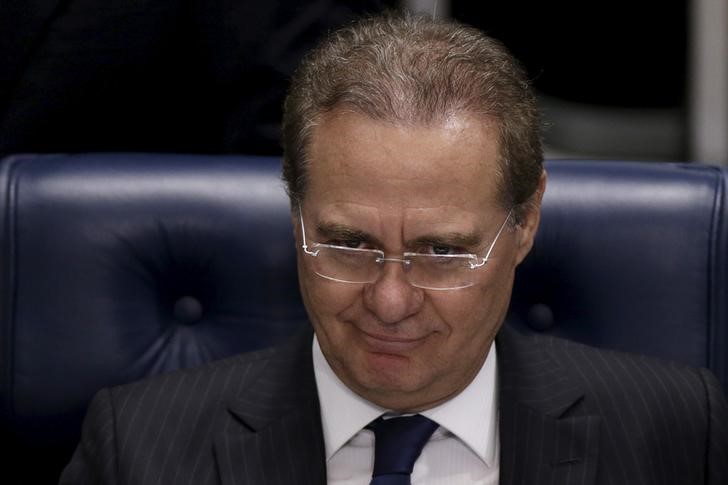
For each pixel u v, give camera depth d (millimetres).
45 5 6207
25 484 5723
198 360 5695
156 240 5555
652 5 11766
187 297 5707
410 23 4434
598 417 4934
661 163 5688
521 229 4531
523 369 5000
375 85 4082
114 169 5574
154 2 6230
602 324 5602
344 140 4082
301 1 6113
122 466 4805
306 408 4855
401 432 4727
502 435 4812
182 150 6723
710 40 10539
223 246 5582
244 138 6324
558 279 5660
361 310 4297
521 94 4340
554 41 12273
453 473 4812
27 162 5574
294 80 4445
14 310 5469
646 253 5516
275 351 5184
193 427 4906
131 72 6367
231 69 6223
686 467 5012
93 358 5512
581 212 5570
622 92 12250
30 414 5527
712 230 5480
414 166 4035
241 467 4781
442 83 4105
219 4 6160
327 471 4852
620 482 4855
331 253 4262
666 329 5512
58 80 6293
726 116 10586
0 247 5461
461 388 4762
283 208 5590
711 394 5152
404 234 4117
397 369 4375
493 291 4375
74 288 5484
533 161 4379
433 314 4281
